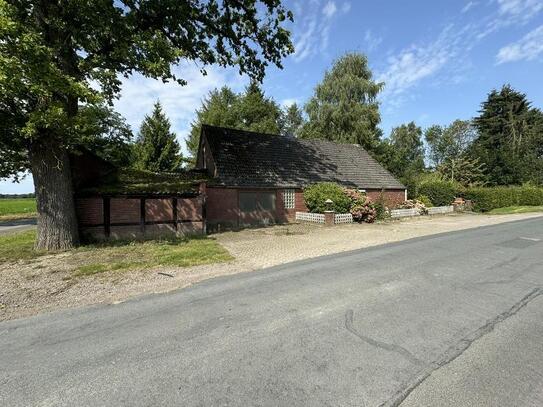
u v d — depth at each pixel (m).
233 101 47.66
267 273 8.05
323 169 25.34
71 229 11.80
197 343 4.34
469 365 3.73
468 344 4.23
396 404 3.06
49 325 5.06
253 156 22.95
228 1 12.79
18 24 7.96
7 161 14.42
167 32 12.67
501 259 9.20
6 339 4.59
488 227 16.94
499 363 3.77
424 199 29.58
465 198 30.69
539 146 52.62
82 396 3.24
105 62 11.05
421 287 6.66
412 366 3.72
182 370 3.69
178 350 4.16
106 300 6.24
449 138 61.12
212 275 7.99
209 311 5.50
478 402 3.08
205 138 23.16
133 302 6.07
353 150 30.02
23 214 35.94
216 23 13.23
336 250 11.11
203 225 16.23
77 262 9.48
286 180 22.41
